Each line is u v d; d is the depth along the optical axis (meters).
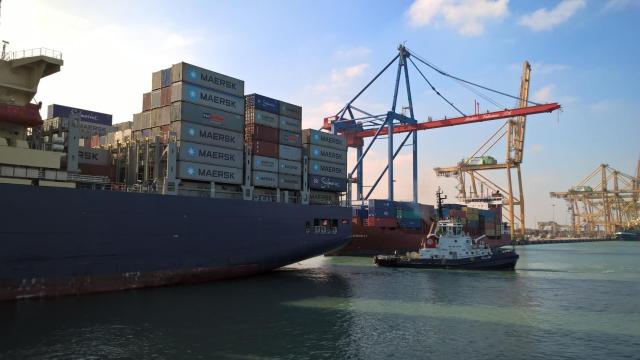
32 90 27.08
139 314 22.53
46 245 24.16
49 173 25.38
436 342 19.00
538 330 21.17
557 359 16.94
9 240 22.83
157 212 29.17
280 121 39.47
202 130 32.94
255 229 35.53
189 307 24.59
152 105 34.16
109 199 26.80
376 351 17.69
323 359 16.61
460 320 23.06
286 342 18.64
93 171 32.44
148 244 28.69
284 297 28.64
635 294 32.12
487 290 33.16
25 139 26.80
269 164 38.00
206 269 32.25
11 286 23.05
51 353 16.45
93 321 20.89
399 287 33.94
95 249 26.14
